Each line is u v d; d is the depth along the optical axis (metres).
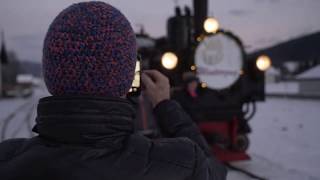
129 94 1.30
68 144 0.91
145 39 7.42
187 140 1.02
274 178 5.61
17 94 41.94
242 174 5.80
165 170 0.92
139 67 1.32
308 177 5.70
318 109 19.55
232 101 6.16
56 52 0.86
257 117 15.52
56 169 0.88
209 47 5.95
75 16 0.88
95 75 0.87
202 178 0.96
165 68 5.70
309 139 9.52
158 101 1.34
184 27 6.34
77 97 0.88
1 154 0.98
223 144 6.10
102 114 0.89
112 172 0.89
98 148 0.91
